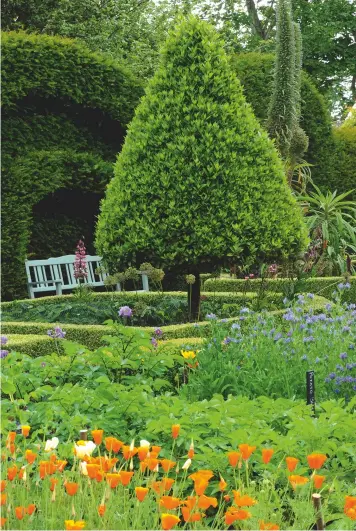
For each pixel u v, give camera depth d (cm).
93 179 1047
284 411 348
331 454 320
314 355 473
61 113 1090
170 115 667
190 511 253
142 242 654
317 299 789
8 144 1024
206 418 334
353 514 240
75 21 1549
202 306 757
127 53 1523
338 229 1160
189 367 495
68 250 1095
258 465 317
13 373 389
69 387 374
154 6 1717
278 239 673
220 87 674
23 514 256
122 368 445
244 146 669
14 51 1010
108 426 343
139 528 264
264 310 577
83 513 279
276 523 272
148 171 661
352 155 1410
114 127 1148
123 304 746
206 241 654
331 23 1898
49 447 280
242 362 475
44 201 1064
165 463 272
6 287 939
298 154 1187
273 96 1181
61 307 736
